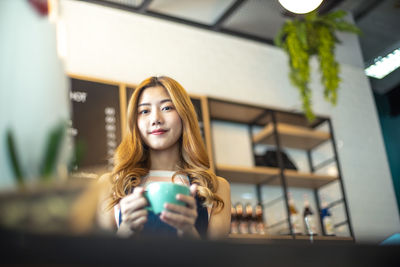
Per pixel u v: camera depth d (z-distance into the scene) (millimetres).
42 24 488
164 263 346
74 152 469
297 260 401
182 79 3781
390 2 4465
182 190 937
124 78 3518
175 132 1352
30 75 465
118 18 3668
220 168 3367
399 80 5250
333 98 3840
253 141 3955
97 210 399
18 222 333
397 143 5098
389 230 4270
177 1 3674
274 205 3820
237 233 3328
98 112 3092
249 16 3982
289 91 4285
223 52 4082
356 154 4434
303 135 3928
